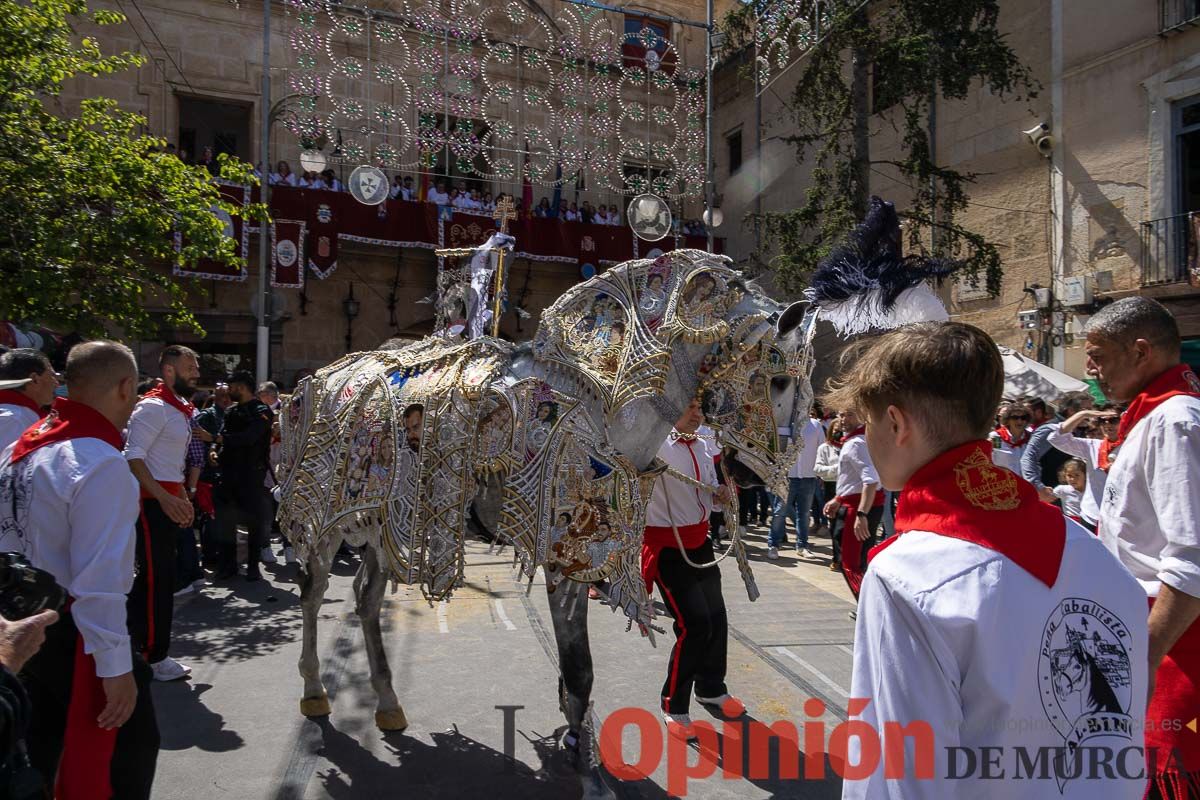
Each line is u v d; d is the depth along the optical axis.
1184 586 1.86
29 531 2.31
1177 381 2.11
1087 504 2.98
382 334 16.16
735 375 3.21
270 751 3.55
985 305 13.49
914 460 1.31
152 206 8.12
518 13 13.70
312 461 3.53
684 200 16.55
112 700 2.22
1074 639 1.17
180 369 4.69
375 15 12.98
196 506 7.37
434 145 12.48
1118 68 11.55
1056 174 12.34
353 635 5.34
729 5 17.12
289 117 12.94
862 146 11.95
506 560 7.67
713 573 4.05
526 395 3.03
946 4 11.04
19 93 7.57
